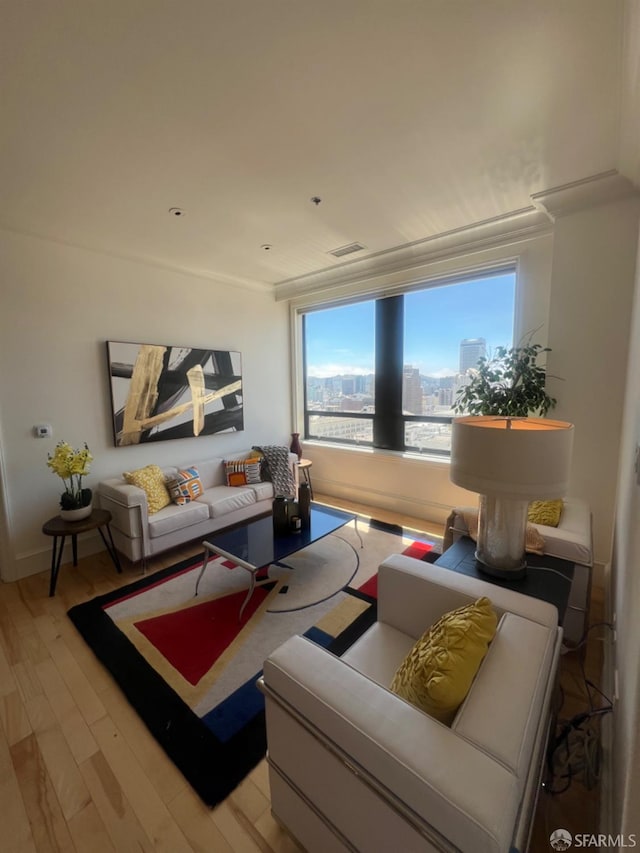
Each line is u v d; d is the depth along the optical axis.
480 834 0.65
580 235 2.52
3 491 2.72
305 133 1.84
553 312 2.65
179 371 3.74
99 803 1.29
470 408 2.90
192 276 3.87
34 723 1.59
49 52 1.34
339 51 1.38
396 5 1.22
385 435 4.22
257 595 2.52
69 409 3.05
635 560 1.18
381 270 3.73
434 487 3.79
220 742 1.49
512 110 1.70
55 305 2.96
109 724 1.58
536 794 0.88
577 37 1.33
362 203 2.55
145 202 2.45
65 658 1.96
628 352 2.33
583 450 2.60
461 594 1.39
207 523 3.29
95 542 3.20
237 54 1.38
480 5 1.22
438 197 2.51
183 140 1.86
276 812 1.13
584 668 1.82
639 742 0.69
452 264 3.38
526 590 1.54
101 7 1.20
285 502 2.71
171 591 2.58
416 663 1.02
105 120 1.70
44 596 2.55
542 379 2.68
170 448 3.78
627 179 2.25
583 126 1.82
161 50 1.35
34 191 2.28
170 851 1.16
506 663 1.00
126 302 3.38
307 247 3.32
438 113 1.72
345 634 2.11
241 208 2.57
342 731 0.88
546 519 2.10
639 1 1.14
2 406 2.71
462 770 0.74
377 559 3.00
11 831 1.22
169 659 1.94
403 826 0.77
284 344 4.87
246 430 4.47
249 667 1.88
